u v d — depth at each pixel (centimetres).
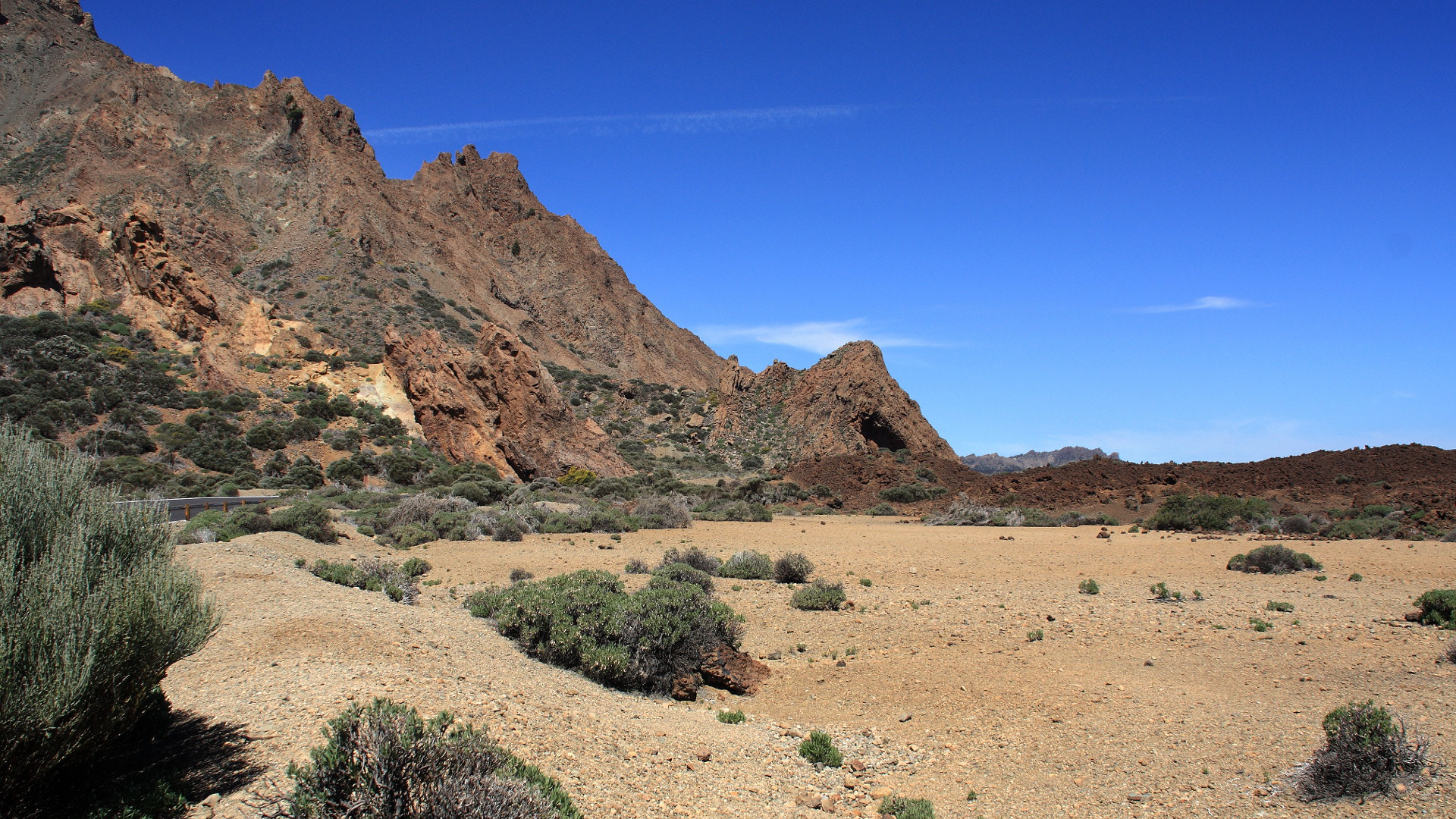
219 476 4600
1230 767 775
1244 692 1019
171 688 814
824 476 5819
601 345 13750
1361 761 697
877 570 2170
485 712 831
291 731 709
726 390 9312
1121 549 2597
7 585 534
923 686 1147
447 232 12975
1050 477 5116
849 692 1151
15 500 592
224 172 11462
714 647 1184
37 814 538
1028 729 953
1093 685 1093
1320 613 1460
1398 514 3347
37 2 13350
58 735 529
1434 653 1137
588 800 687
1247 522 3450
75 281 6281
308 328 7175
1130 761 819
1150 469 4897
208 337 6500
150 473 4253
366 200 11706
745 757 877
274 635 990
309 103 12462
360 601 1270
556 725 845
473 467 5394
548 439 6272
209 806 579
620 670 1097
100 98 11550
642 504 3806
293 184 11638
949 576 2059
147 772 614
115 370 5506
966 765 868
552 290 13938
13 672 512
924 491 5278
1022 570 2162
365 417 5891
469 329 10150
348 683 845
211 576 1302
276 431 5281
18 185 9675
